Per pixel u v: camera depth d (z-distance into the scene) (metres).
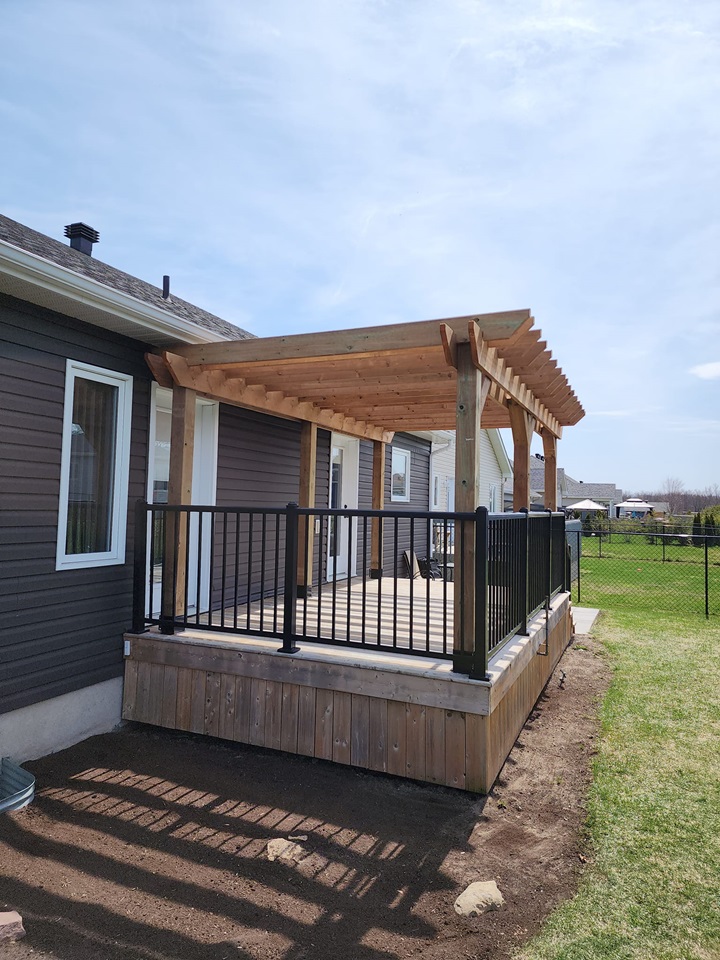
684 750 4.16
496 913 2.45
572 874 2.72
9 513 3.77
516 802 3.40
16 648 3.82
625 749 4.18
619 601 11.30
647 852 2.90
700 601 11.27
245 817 3.23
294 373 5.11
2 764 3.72
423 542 12.72
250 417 6.49
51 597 4.07
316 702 3.92
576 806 3.36
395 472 11.30
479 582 3.48
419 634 4.75
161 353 4.83
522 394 5.34
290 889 2.61
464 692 3.47
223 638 4.38
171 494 4.70
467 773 3.48
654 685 5.71
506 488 26.53
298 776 3.74
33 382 3.93
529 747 4.20
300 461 6.97
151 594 4.58
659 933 2.32
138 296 5.58
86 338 4.34
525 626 4.76
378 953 2.22
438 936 2.32
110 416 4.65
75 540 4.34
